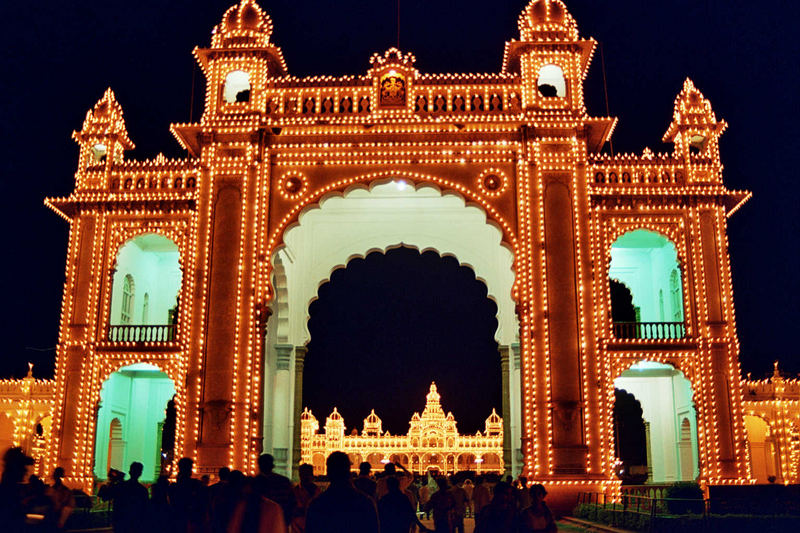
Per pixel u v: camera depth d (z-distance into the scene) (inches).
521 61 813.2
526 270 762.2
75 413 764.6
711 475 728.3
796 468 821.9
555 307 751.1
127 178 828.0
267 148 802.8
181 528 318.7
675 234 784.9
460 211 974.4
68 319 787.4
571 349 741.9
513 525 321.7
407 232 976.9
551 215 771.4
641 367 893.2
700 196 785.6
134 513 312.8
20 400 857.5
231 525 251.1
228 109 809.5
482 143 794.8
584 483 713.0
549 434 726.5
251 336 760.3
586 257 761.6
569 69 809.5
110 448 908.0
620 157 802.2
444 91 809.5
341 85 814.5
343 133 801.6
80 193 812.6
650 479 905.5
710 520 486.0
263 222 784.9
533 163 784.3
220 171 796.6
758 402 825.5
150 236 891.4
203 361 756.0
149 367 922.1
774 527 480.1
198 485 333.7
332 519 219.0
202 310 765.9
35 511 245.6
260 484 284.0
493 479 567.5
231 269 773.9
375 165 797.2
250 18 833.5
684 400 864.9
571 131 791.1
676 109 826.2
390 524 293.3
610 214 788.6
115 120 852.0
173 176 824.9
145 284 933.8
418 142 798.5
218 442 735.7
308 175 798.5
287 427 947.3
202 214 788.0
